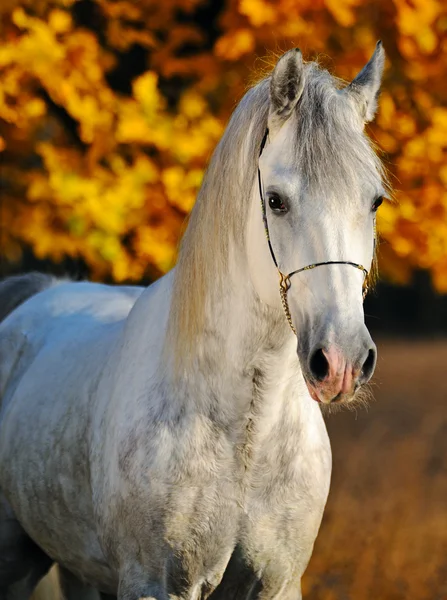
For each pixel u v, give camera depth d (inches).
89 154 378.6
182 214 382.0
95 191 362.0
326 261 187.0
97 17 419.2
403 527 509.4
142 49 426.3
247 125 208.1
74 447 245.1
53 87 369.7
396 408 923.4
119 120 378.9
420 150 382.9
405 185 393.4
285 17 370.3
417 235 388.2
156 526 215.0
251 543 217.9
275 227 194.2
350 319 184.2
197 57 394.9
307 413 223.0
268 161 197.0
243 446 214.8
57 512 252.8
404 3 375.9
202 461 214.4
